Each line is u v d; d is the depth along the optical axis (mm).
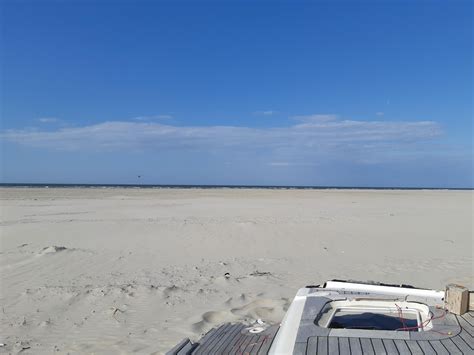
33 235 16016
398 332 3975
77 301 8352
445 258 12438
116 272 10656
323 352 3604
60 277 10133
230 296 8727
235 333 5094
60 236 15781
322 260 12156
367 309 4793
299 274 10547
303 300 4906
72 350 6246
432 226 18969
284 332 4109
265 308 8078
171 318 7516
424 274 10562
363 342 3758
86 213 24562
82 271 10719
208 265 11477
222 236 15805
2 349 6270
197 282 9773
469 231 17594
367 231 17297
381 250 13617
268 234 16234
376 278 10180
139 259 12109
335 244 14539
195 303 8305
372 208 29719
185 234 16234
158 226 18219
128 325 7191
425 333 3943
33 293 8742
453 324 4176
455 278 10188
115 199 39250
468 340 3799
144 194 51375
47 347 6352
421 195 57938
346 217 22516
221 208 29062
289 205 32781
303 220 20719
